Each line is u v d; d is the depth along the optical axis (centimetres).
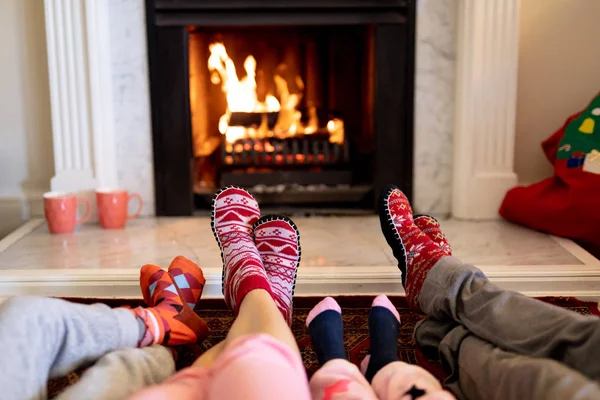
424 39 202
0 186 213
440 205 213
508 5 194
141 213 212
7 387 80
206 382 80
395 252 138
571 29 205
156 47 200
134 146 207
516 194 199
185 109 204
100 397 83
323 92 220
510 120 202
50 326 89
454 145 209
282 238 141
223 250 140
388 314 111
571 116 197
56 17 196
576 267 159
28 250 176
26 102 208
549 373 77
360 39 215
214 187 220
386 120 206
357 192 215
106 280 155
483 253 171
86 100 201
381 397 89
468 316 106
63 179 204
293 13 199
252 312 101
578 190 178
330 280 157
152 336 105
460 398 100
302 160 218
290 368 71
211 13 198
